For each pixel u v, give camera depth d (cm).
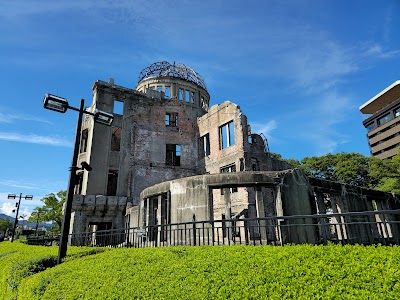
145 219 1573
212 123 2922
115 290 554
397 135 6531
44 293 623
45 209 4256
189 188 1324
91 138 2616
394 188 3241
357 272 455
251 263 571
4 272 988
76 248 1188
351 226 1430
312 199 1262
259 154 2506
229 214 2092
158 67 3662
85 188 2453
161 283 562
